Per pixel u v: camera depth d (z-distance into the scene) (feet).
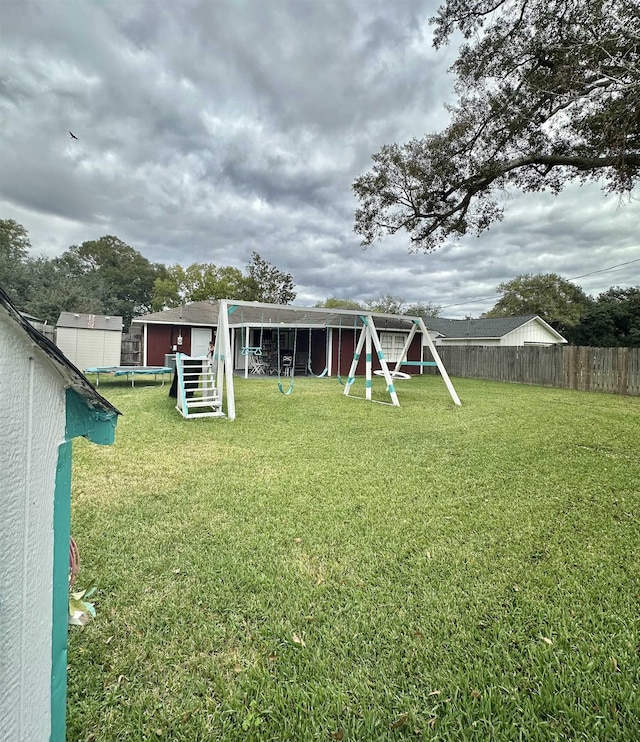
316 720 4.66
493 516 10.21
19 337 2.39
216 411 24.49
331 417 23.47
